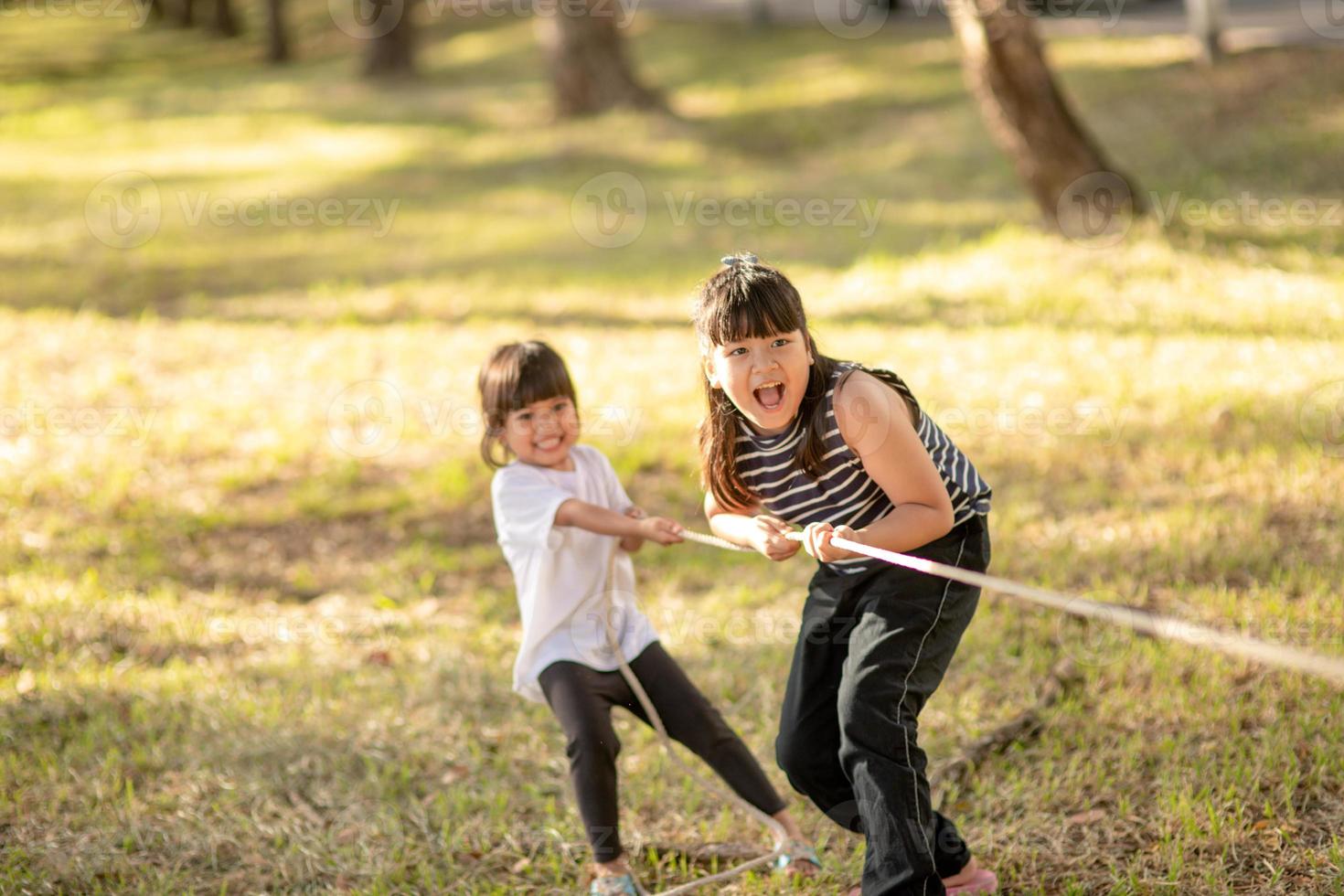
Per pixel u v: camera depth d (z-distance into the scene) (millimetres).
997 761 5262
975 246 13000
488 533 8422
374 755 5602
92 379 11523
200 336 12742
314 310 13555
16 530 8422
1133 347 9875
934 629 3990
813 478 4043
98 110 29562
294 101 29078
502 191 19031
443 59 32594
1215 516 7043
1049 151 12586
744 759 4762
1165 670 5633
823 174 17609
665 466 8992
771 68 24469
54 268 15859
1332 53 16344
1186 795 4734
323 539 8445
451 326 12680
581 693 4637
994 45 12422
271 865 4914
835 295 12320
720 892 4668
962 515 4137
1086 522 7355
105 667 6562
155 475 9461
